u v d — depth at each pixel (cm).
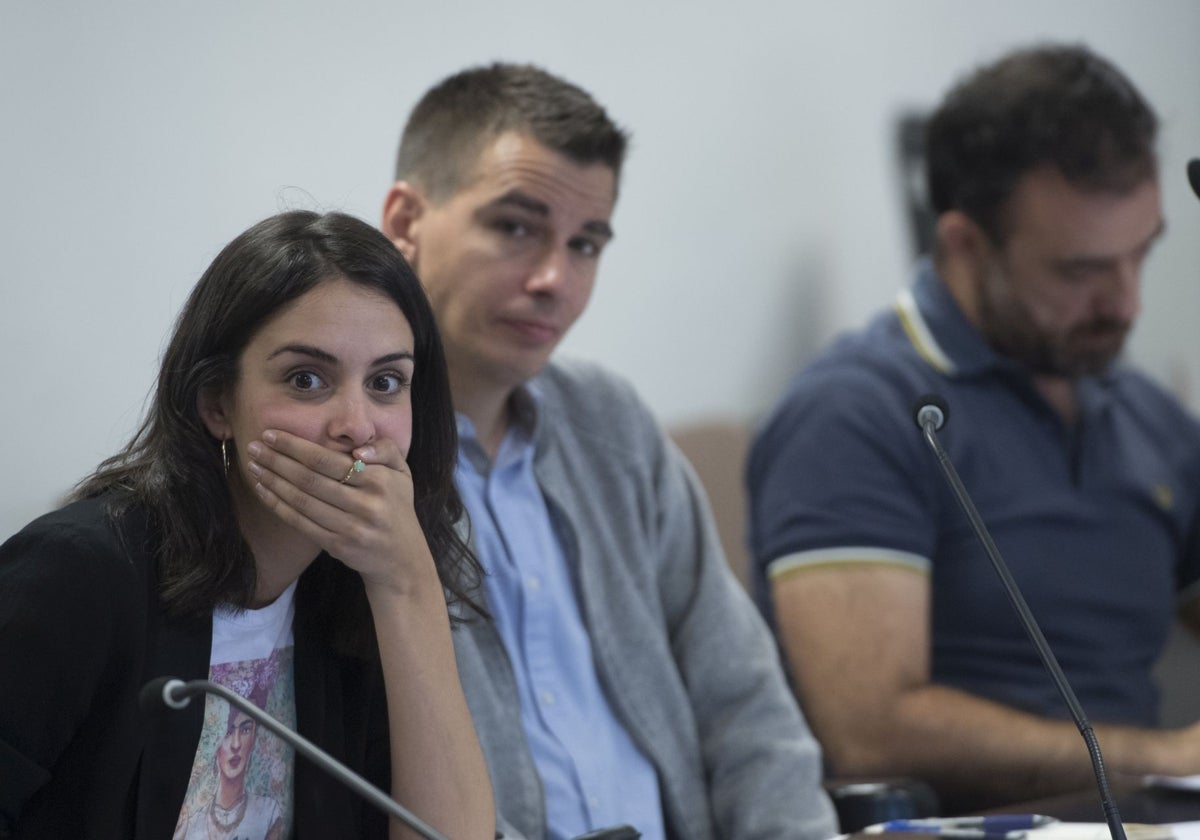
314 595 521
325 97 988
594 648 694
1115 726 794
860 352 899
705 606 745
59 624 443
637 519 732
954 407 880
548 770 660
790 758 707
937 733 788
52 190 852
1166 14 1734
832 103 1354
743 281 1272
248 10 945
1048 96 871
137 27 891
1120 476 906
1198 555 956
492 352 677
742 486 971
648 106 1199
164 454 477
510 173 672
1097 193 860
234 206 938
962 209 903
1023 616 484
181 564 470
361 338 474
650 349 1197
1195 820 626
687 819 696
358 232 489
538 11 1123
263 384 472
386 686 502
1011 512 869
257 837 506
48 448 846
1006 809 679
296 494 471
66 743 452
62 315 855
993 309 891
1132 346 1619
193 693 391
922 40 1452
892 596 820
